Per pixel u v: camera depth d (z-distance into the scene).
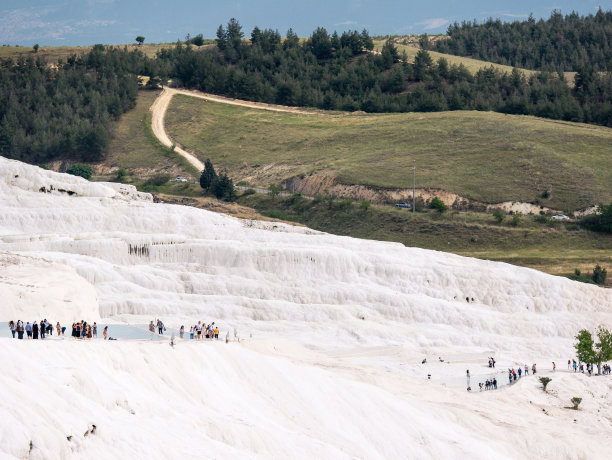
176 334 143.50
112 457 91.25
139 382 110.44
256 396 127.62
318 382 137.88
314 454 115.19
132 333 136.00
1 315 138.50
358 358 191.25
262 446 111.88
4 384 88.06
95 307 162.50
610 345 198.50
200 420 109.75
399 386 162.62
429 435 138.38
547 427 157.88
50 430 86.44
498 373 188.38
